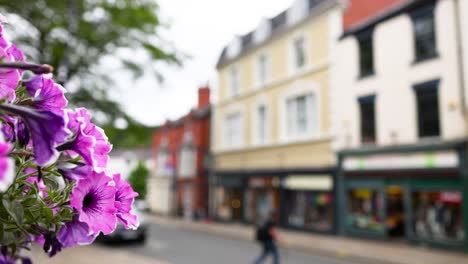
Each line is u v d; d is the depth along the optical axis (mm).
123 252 10938
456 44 10359
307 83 15297
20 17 7270
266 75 18281
